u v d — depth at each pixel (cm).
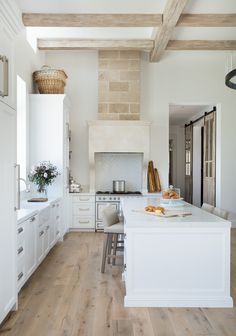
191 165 1057
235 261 449
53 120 570
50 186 573
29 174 544
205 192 845
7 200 274
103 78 661
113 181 677
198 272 309
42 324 272
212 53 689
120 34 595
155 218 324
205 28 557
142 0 451
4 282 266
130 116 661
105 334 255
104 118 661
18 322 275
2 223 262
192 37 595
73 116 695
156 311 297
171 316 287
